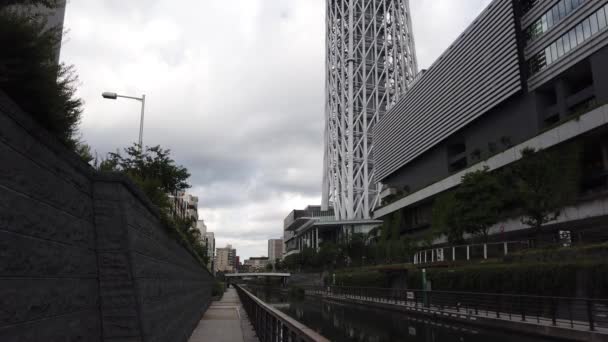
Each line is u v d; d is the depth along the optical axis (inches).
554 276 1126.4
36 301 171.3
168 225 431.8
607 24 1946.4
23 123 163.9
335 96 6663.4
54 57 201.8
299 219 7170.3
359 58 6574.8
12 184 156.9
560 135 2074.3
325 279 3914.9
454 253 1844.2
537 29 2425.0
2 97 148.8
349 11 6761.8
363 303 2187.5
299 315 1804.9
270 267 7780.5
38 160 178.1
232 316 978.7
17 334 156.6
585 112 1936.5
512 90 2522.1
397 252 3107.8
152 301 319.9
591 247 1158.3
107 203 250.5
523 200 1686.8
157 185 557.0
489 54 2765.7
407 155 3986.2
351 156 6107.3
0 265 147.2
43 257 179.5
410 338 1055.6
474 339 970.7
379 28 6776.6
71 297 207.3
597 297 1005.8
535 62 2431.1
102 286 245.1
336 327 1342.3
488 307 1269.7
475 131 3016.7
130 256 252.4
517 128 2564.0
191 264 778.8
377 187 6053.2
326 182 6727.4
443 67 3385.8
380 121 4734.3
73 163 215.6
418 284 1850.4
